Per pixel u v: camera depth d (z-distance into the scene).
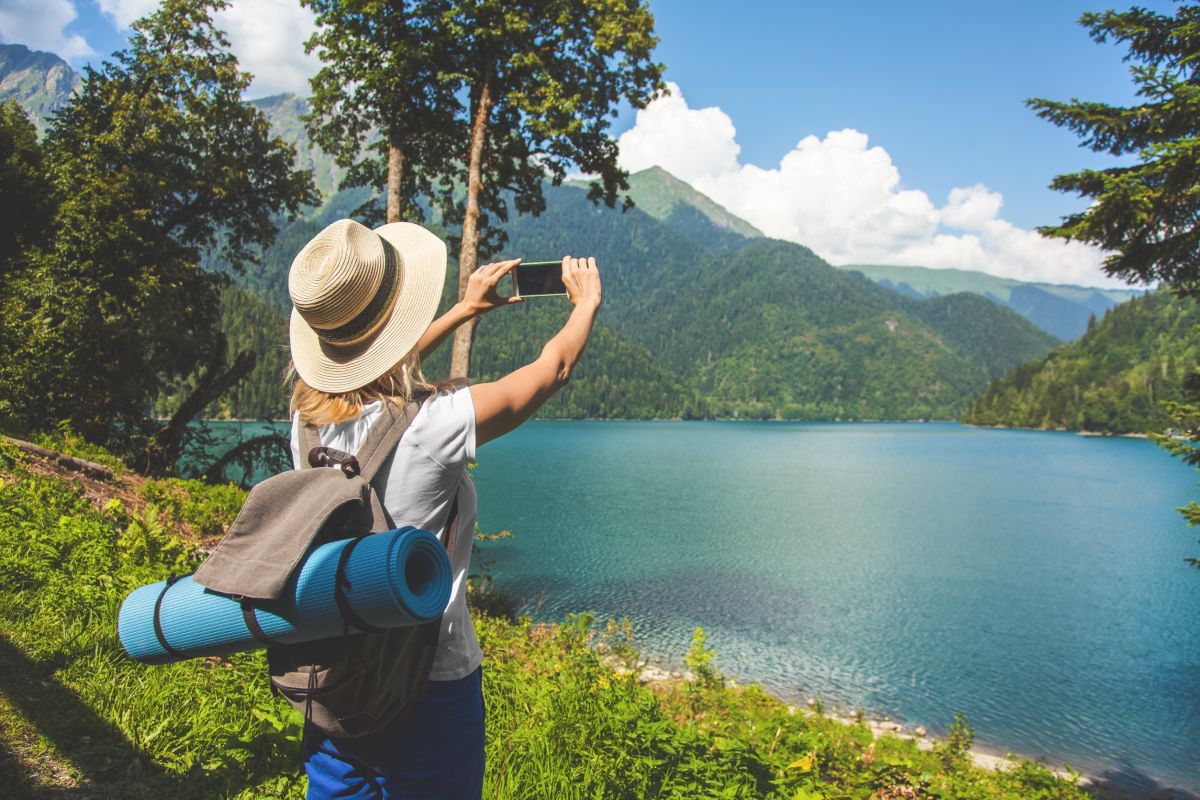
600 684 4.24
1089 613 27.39
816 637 22.11
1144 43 9.23
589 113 17.67
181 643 1.29
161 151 24.02
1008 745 15.21
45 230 20.86
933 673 19.39
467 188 18.08
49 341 19.61
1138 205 8.24
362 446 1.34
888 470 94.69
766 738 6.30
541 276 1.73
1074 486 80.44
